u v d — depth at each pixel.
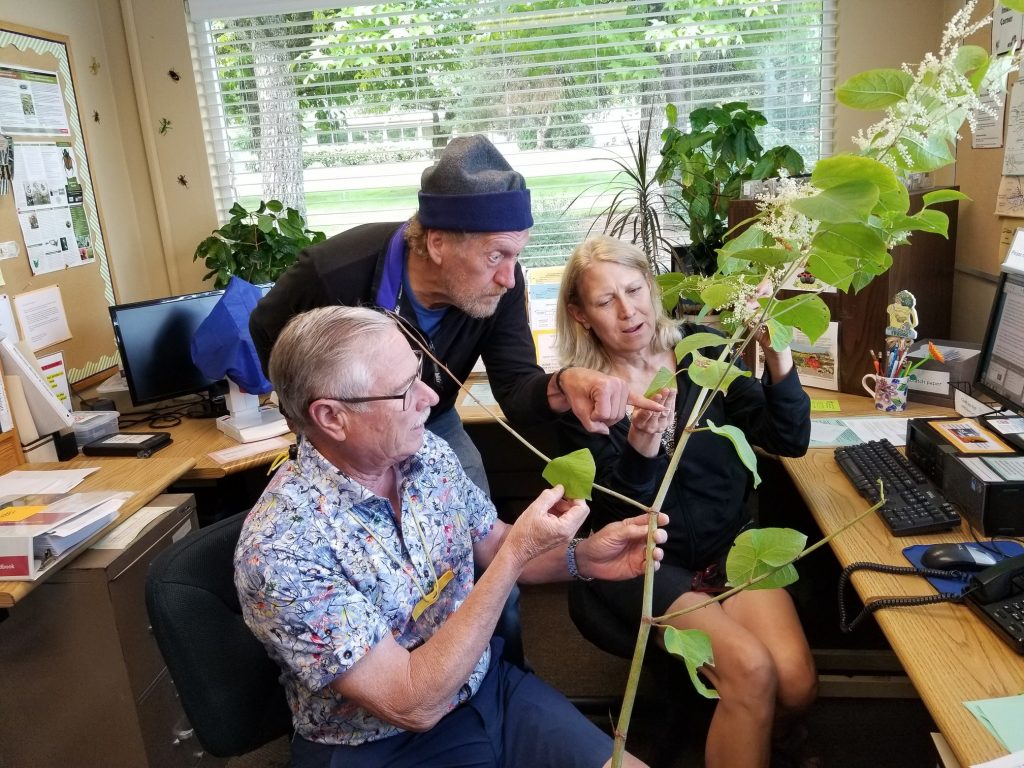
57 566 1.64
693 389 1.84
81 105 2.96
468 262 1.44
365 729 1.25
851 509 1.64
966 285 2.54
